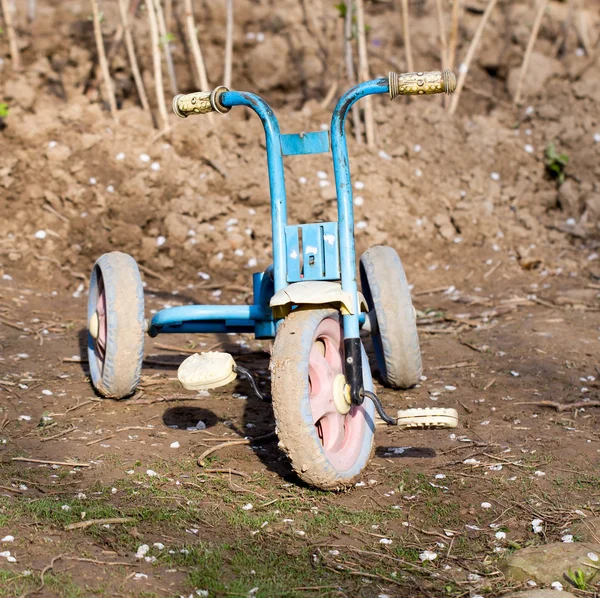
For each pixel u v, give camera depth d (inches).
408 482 161.5
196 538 137.5
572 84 385.4
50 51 396.5
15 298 271.0
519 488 159.3
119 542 133.6
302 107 395.2
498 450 177.0
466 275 317.7
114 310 191.6
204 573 126.4
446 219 334.3
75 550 129.8
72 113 327.0
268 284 186.5
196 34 394.9
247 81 407.8
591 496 156.4
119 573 124.6
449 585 128.4
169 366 228.7
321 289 151.6
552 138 371.9
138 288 194.7
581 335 255.1
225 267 309.0
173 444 176.6
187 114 168.2
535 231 344.8
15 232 304.5
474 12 434.3
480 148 364.5
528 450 176.7
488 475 164.9
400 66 415.8
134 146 322.0
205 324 202.4
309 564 132.1
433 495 156.3
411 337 201.2
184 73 402.9
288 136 160.6
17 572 121.4
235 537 138.8
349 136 364.5
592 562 131.3
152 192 314.0
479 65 420.8
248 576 127.2
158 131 332.8
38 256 296.4
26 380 211.0
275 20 413.7
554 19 430.9
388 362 203.0
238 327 202.5
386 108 370.0
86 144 318.0
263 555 133.7
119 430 183.5
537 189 365.7
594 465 169.6
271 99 404.8
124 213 307.7
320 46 411.5
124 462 166.6
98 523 138.6
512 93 407.2
